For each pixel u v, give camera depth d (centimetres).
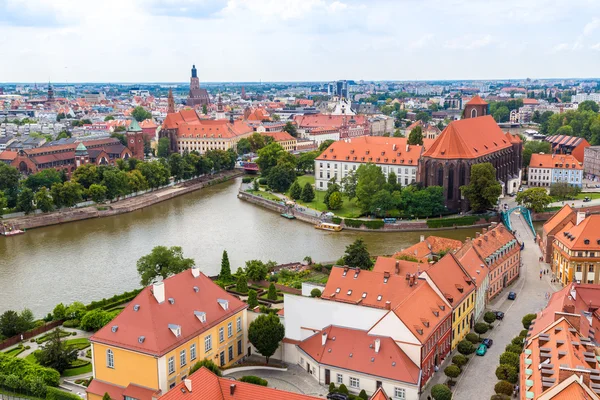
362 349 13500
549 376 10612
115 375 13062
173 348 12769
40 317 18488
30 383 13425
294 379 13875
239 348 15088
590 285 15762
